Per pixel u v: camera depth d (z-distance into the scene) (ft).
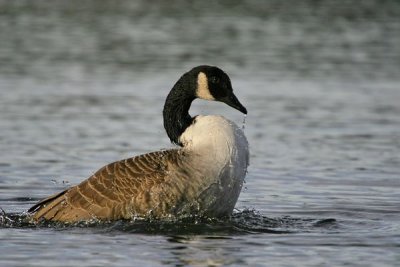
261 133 67.15
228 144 40.75
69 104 76.84
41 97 80.02
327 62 100.32
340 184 51.98
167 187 40.14
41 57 101.65
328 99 80.64
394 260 35.55
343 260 35.53
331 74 93.35
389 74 93.81
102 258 35.29
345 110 75.77
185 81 43.55
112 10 140.67
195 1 150.30
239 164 40.98
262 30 122.62
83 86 85.56
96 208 40.55
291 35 119.34
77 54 104.01
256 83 87.76
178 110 43.55
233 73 92.79
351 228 41.55
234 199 41.55
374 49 109.50
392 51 107.96
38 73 92.02
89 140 63.57
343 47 110.73
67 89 83.97
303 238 39.34
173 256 35.78
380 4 147.84
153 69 94.68
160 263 34.71
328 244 38.22
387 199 48.26
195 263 34.76
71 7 143.33
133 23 128.36
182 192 40.24
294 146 62.75
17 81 87.56
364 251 36.99
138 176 40.55
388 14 138.41
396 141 64.39
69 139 63.72
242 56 103.14
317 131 67.87
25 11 138.41
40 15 134.82
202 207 40.83
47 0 150.10
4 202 46.91
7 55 102.58
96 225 40.34
